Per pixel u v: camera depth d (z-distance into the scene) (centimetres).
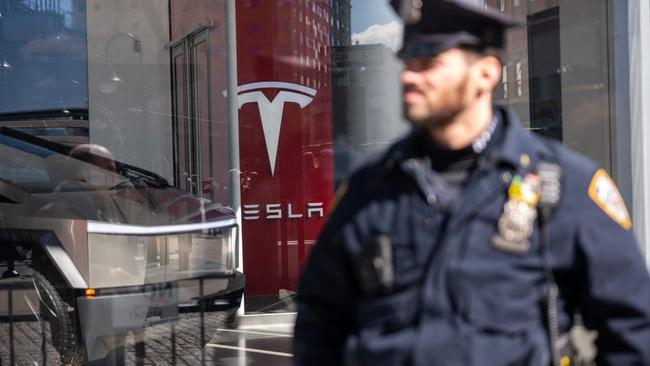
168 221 484
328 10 639
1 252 462
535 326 155
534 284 155
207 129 532
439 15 162
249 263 677
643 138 465
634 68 465
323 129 648
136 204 477
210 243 499
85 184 472
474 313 153
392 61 620
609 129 477
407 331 156
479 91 164
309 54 651
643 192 461
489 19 162
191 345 486
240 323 635
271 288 676
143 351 466
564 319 160
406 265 159
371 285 160
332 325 175
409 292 158
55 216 460
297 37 656
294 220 680
